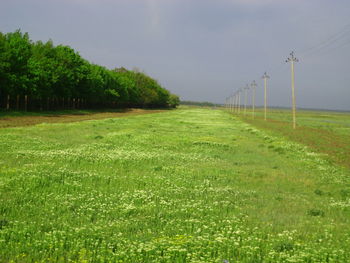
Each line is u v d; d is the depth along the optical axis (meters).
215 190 15.49
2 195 12.54
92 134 35.09
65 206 11.77
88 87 92.12
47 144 26.03
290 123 79.62
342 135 51.47
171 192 14.75
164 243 8.65
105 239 9.08
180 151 28.14
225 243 9.03
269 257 8.20
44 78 67.94
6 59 57.88
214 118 88.25
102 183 15.45
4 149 22.41
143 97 149.62
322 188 17.66
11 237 8.62
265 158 26.62
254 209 13.05
